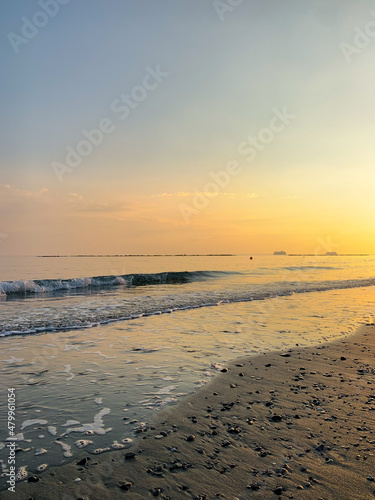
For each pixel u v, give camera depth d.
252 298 17.08
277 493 3.18
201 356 7.58
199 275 34.12
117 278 26.39
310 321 11.55
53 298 17.27
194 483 3.35
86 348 8.09
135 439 4.16
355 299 17.31
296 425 4.50
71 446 4.00
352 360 7.39
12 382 5.93
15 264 50.72
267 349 8.19
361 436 4.21
